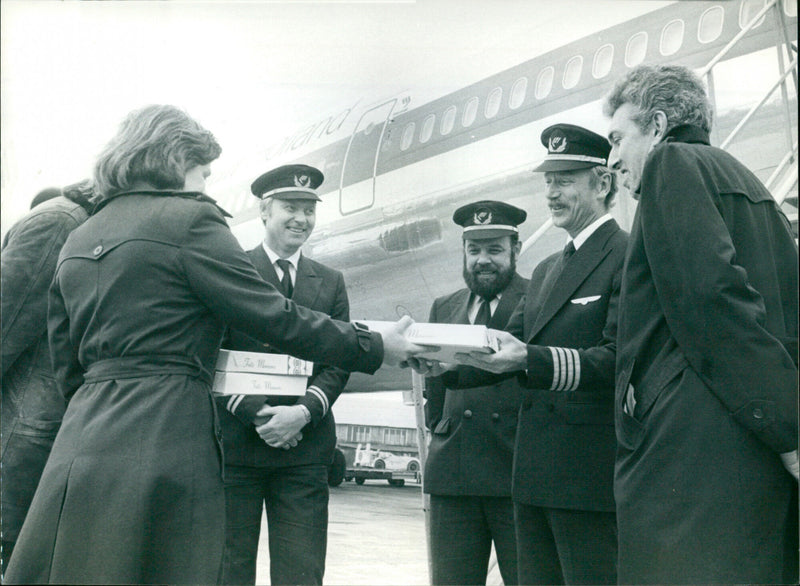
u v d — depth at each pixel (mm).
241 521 2584
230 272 1892
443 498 2684
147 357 1822
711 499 1676
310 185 2883
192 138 2002
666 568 1700
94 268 1859
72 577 1678
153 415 1771
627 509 1779
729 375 1646
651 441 1777
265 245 2904
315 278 2869
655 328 1837
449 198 6676
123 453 1733
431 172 6789
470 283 2977
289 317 1936
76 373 1985
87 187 2416
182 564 1730
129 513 1692
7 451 2293
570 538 2270
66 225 2301
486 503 2633
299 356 1985
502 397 2650
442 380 2465
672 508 1711
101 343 1830
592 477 2244
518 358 2209
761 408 1620
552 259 2635
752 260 1804
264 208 2889
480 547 2670
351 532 5000
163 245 1853
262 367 2102
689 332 1701
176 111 2037
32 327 2268
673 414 1743
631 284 1893
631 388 1865
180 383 1824
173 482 1742
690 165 1791
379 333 2117
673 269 1734
